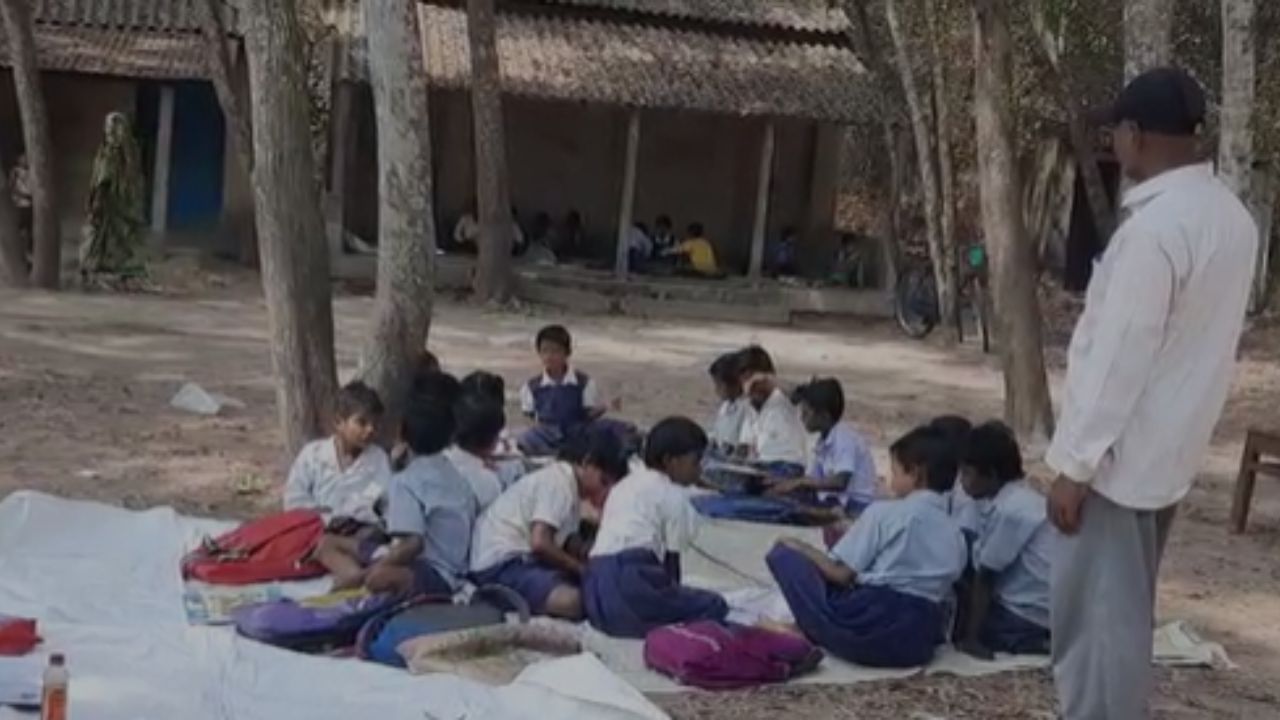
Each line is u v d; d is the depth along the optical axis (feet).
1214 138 73.00
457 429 24.48
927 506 22.27
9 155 75.15
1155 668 22.84
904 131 77.41
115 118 65.31
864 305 77.51
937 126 68.13
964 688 21.27
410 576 22.39
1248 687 22.35
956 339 68.44
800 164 85.46
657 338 63.82
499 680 19.61
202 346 50.88
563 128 83.46
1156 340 15.05
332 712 18.13
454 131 81.25
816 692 20.77
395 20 30.22
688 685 20.59
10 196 62.95
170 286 66.95
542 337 32.78
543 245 80.02
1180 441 15.42
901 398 52.01
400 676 19.31
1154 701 21.34
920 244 79.30
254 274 73.26
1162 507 15.69
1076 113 69.51
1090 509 15.65
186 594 22.71
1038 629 22.53
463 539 23.40
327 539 23.88
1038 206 88.17
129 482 31.35
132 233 65.77
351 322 60.70
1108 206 71.87
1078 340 15.55
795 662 21.17
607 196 84.23
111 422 37.29
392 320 30.89
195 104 76.69
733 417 32.53
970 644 22.67
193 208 77.15
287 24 30.71
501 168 71.05
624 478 23.72
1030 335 42.11
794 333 70.03
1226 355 15.56
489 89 70.28
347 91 73.51
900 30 68.69
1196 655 23.30
